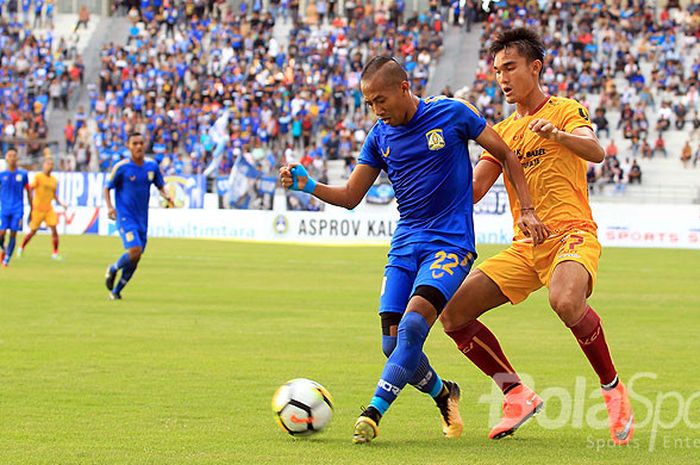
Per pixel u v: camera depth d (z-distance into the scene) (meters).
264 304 22.30
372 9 69.19
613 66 63.31
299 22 67.81
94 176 53.69
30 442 9.12
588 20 64.31
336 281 28.55
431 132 9.58
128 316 19.69
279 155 59.81
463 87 63.41
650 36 64.12
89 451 8.77
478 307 10.08
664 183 56.72
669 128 58.94
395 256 9.80
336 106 61.53
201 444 9.10
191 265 34.03
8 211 32.34
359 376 13.12
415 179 9.66
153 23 69.25
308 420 9.28
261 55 66.88
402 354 9.16
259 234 51.00
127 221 22.62
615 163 55.44
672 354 15.42
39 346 15.49
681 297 25.25
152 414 10.52
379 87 9.41
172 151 60.97
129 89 64.31
